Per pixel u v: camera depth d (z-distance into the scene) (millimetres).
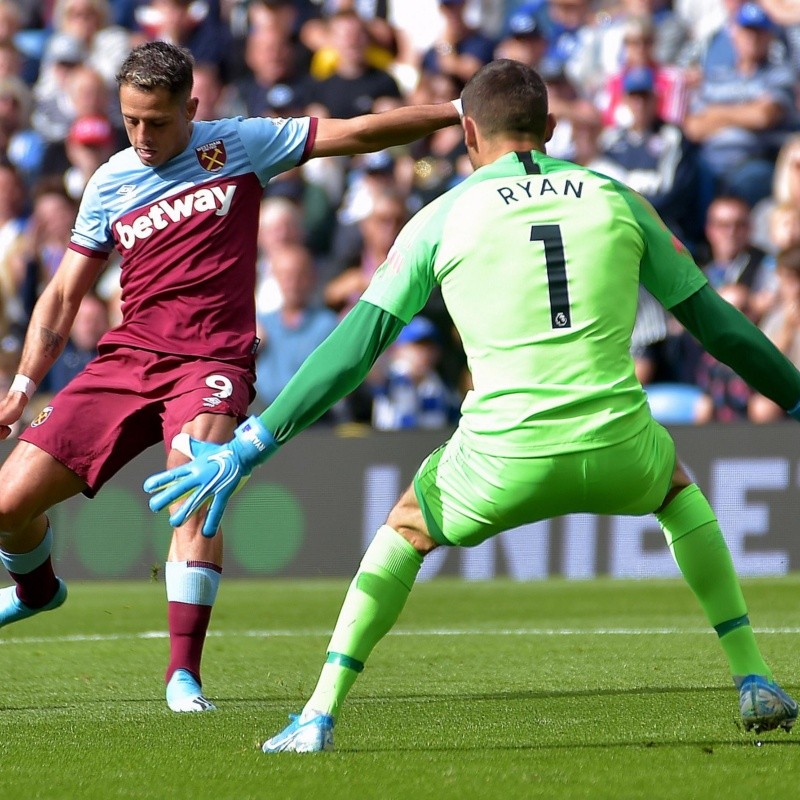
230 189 16516
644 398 11242
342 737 12688
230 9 50594
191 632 15617
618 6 48312
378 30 49906
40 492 15898
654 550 36531
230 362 16328
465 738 12578
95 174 16734
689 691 16031
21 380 16734
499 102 11656
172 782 10352
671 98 45156
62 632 24969
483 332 11055
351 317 11070
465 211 11164
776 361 11188
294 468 37938
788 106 46281
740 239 43656
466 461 11148
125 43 51594
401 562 11562
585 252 10992
